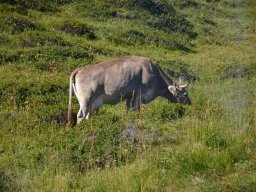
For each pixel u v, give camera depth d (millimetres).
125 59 44406
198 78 69312
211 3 137875
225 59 85625
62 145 34156
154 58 76562
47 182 28734
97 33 84438
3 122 39562
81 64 61938
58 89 50375
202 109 43094
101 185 28047
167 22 104000
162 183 28094
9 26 74062
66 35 77938
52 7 91438
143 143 33375
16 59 61562
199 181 28203
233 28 117938
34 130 37906
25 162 31859
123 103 48438
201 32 108750
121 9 101188
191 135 34531
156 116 40750
